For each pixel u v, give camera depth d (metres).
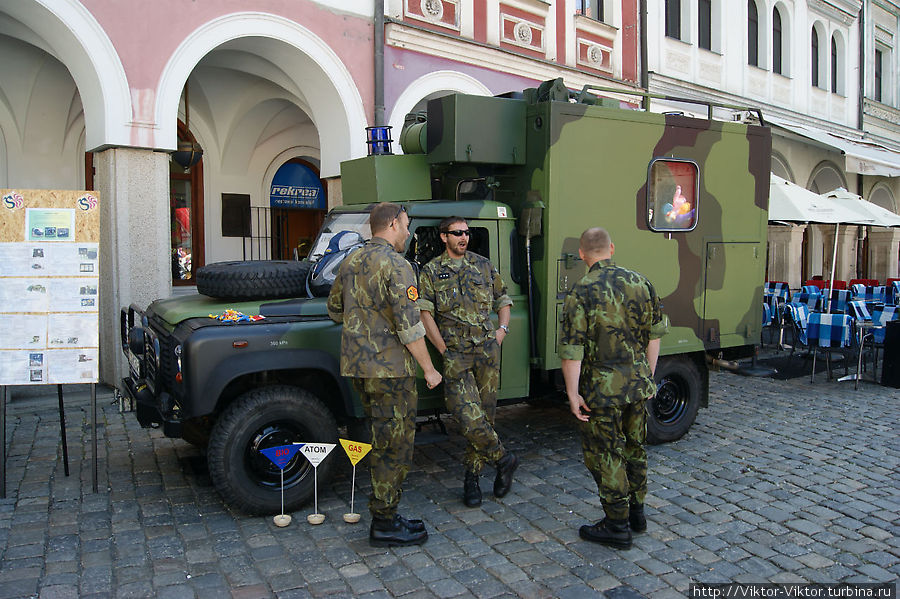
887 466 5.36
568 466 5.30
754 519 4.30
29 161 9.09
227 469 4.09
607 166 5.24
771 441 6.03
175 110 7.31
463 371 4.36
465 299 4.38
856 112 19.86
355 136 8.88
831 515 4.38
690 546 3.91
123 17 6.91
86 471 5.07
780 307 11.16
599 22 11.98
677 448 5.80
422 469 5.23
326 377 4.59
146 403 4.41
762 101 16.06
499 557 3.77
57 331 4.54
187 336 4.04
